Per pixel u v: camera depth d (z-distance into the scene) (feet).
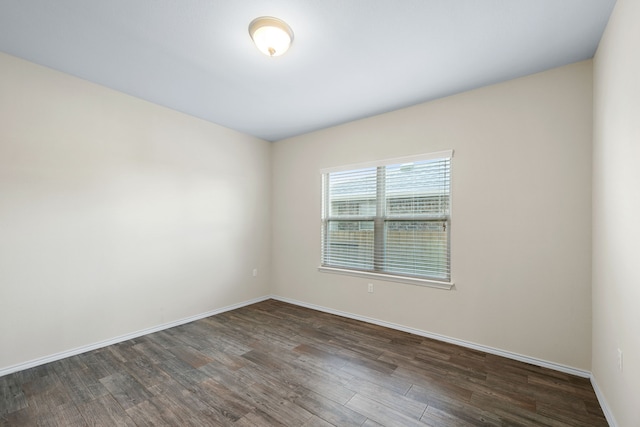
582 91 7.61
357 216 12.21
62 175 8.49
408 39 6.77
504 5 5.67
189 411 6.22
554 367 7.90
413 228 10.66
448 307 9.71
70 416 6.05
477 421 5.91
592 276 7.38
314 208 13.56
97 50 7.35
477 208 9.15
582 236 7.59
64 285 8.52
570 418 6.01
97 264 9.20
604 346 6.37
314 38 6.73
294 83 9.02
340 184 12.83
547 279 8.04
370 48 7.13
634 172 4.75
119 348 9.20
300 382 7.32
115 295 9.60
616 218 5.63
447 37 6.69
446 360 8.45
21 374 7.58
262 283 14.85
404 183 10.91
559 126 7.91
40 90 8.08
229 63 7.91
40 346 8.08
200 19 6.14
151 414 6.12
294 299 14.25
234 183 13.51
